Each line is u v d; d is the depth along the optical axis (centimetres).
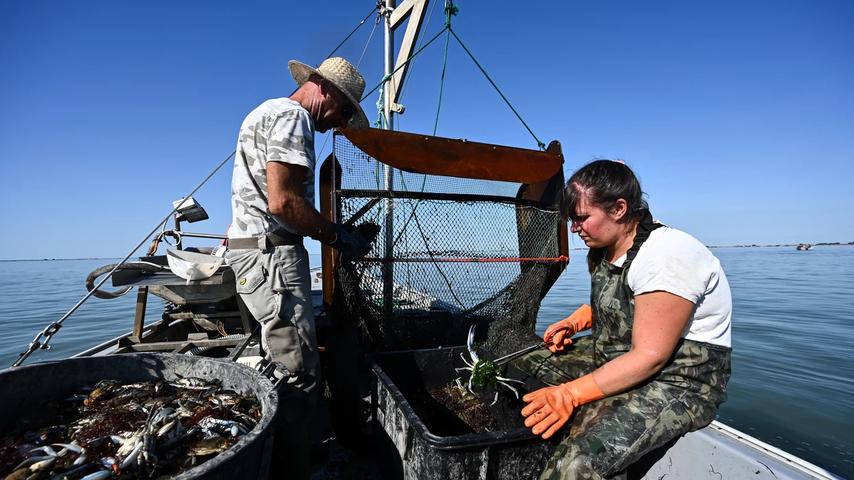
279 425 188
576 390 162
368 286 283
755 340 998
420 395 266
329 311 288
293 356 212
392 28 523
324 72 232
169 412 155
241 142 214
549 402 162
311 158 211
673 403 157
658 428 153
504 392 249
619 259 186
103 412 156
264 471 134
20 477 121
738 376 759
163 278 295
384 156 266
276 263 209
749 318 1255
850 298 1689
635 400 160
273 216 210
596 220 176
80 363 174
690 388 161
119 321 1459
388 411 212
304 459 195
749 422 586
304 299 218
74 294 2594
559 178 332
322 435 287
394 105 507
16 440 140
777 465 160
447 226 305
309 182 221
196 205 402
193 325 383
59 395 168
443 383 276
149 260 338
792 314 1325
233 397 164
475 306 316
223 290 298
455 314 311
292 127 202
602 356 199
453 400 264
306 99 234
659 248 160
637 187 174
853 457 500
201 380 183
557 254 323
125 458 128
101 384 173
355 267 271
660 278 156
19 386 154
